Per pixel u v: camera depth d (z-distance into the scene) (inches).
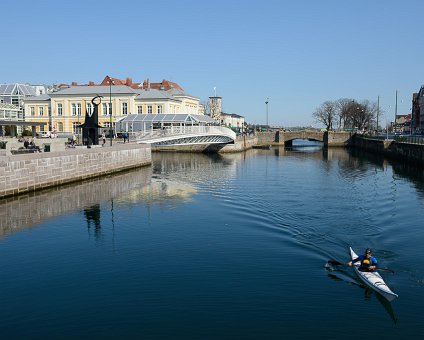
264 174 2519.7
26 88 4950.8
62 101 4564.5
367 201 1630.2
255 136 5856.3
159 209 1481.3
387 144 3848.4
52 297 769.6
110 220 1321.4
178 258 966.4
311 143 7327.8
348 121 7357.3
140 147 2849.4
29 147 2107.5
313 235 1152.8
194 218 1348.4
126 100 4480.8
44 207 1480.1
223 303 739.4
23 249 1036.5
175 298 759.1
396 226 1248.2
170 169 2787.9
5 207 1457.9
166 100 4490.7
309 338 633.6
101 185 2003.0
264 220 1320.1
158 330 655.1
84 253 1007.0
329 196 1740.9
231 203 1589.6
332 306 730.8
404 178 2317.9
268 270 888.3
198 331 651.5
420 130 6274.6
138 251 1018.7
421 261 952.3
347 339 632.4
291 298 757.9
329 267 903.1
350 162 3351.4
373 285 789.9
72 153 2007.9
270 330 653.3
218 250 1021.8
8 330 660.1
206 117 4360.2
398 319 690.2
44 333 650.8
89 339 634.2
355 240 1108.5
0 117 3368.6
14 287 813.9
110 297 766.5
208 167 2933.1
